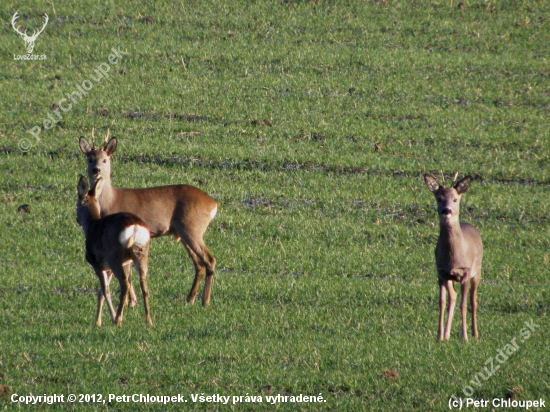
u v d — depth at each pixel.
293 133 72.88
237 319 39.38
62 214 56.94
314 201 61.38
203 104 77.50
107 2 97.69
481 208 61.34
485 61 88.62
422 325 40.22
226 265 50.28
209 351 33.25
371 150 70.62
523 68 87.44
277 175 65.25
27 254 50.47
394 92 81.50
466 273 36.59
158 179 62.53
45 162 65.06
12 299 41.94
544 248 55.38
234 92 80.06
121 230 35.47
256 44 90.25
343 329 38.59
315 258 52.09
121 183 60.94
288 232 55.94
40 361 31.41
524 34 94.81
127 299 41.78
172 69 84.25
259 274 48.62
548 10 100.12
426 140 73.00
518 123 76.81
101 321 38.16
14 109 74.25
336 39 92.25
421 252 53.94
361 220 58.78
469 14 98.94
